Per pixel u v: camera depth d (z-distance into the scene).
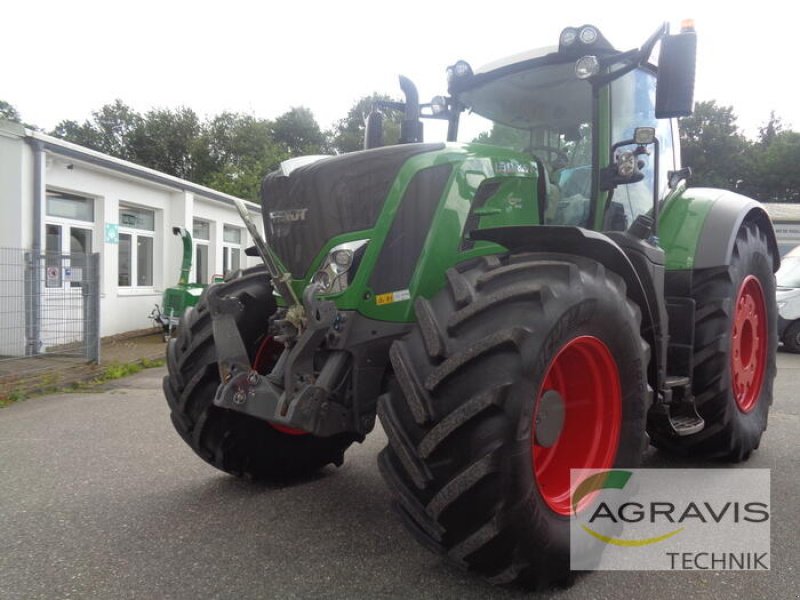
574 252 2.70
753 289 4.39
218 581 2.52
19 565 2.67
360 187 2.76
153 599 2.38
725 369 3.78
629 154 3.26
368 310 2.72
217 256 15.87
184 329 3.54
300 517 3.19
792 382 7.59
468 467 2.16
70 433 5.00
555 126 3.62
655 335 3.11
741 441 3.97
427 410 2.24
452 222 2.81
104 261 11.51
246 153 34.53
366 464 4.11
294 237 2.89
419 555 2.75
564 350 2.50
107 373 7.92
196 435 3.40
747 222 4.42
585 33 3.09
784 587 2.54
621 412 2.73
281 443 3.61
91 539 2.93
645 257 3.08
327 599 2.38
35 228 9.42
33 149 9.38
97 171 11.14
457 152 2.92
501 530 2.18
